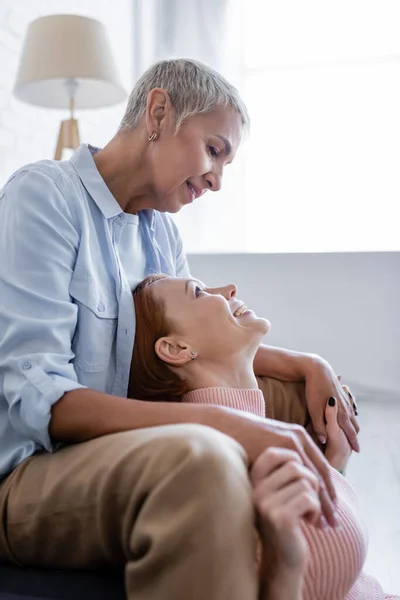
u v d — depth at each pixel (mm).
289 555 640
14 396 862
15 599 712
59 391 845
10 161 2758
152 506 616
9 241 971
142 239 1335
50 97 2689
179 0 3555
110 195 1148
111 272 1111
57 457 813
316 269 3428
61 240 1005
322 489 733
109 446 733
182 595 583
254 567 611
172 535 591
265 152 3520
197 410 804
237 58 3477
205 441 642
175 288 1151
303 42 3455
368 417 2926
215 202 3531
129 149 1175
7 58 2727
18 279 944
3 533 802
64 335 947
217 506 597
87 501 707
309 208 3498
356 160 3422
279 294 3480
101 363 1051
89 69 2412
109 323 1081
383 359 3361
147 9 3691
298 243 3529
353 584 942
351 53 3404
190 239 3570
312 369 1272
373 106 3389
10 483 833
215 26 3504
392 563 1548
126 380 1102
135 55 3730
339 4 3400
